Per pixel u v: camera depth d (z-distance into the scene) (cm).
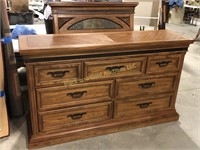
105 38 170
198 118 216
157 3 326
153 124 201
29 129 176
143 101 191
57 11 188
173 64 184
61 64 148
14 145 170
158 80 186
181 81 298
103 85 169
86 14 197
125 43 156
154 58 174
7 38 176
